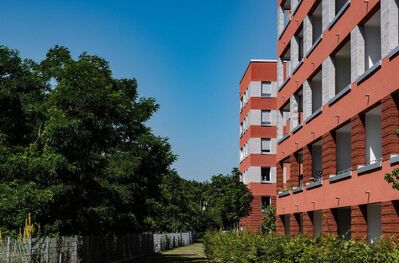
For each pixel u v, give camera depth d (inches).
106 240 1352.1
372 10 792.9
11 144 1024.2
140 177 1467.8
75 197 930.7
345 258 389.4
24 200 833.5
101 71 1419.8
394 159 697.0
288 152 1317.7
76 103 905.5
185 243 3287.4
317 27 1159.6
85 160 903.1
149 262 1440.7
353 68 866.8
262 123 2294.5
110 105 940.6
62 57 1261.1
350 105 877.8
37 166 870.4
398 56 695.7
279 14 1487.5
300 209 1184.8
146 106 1525.6
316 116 1075.3
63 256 963.3
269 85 2309.3
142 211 1531.7
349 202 876.0
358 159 844.0
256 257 552.7
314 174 1155.9
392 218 708.0
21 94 1083.3
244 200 2097.7
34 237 872.3
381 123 767.7
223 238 919.0
